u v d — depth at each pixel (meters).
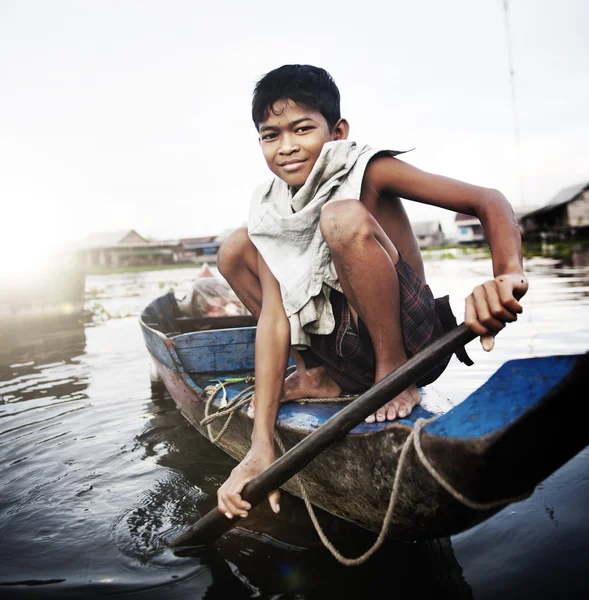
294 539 2.07
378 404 1.65
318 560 1.92
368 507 1.90
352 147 2.25
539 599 1.62
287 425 2.18
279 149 2.28
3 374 5.22
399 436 1.66
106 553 2.03
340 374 2.39
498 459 1.32
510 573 1.75
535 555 1.83
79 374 5.03
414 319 2.11
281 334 2.30
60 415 3.71
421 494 1.60
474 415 1.40
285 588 1.78
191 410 3.19
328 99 2.30
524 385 1.32
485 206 1.95
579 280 9.50
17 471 2.79
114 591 1.80
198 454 2.98
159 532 2.18
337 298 2.29
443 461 1.46
